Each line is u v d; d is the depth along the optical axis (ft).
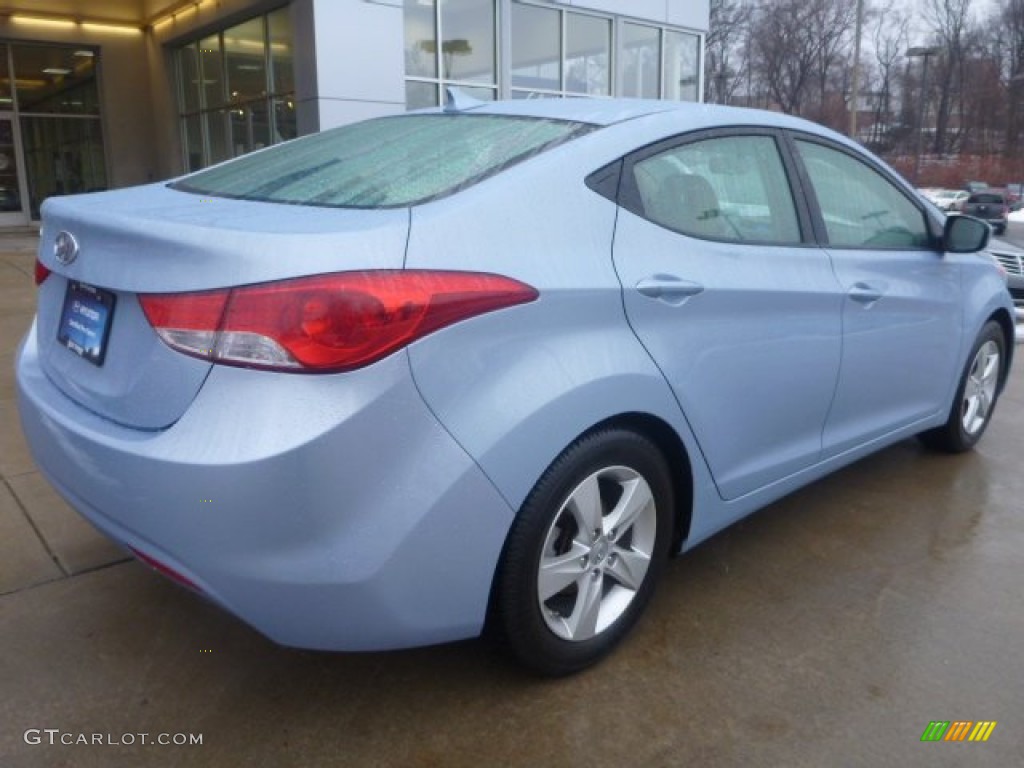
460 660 8.81
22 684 8.30
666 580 10.48
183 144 52.95
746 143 10.14
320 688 8.35
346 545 6.53
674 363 8.54
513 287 7.23
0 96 51.88
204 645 8.98
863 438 11.80
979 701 8.31
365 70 38.24
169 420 6.82
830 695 8.36
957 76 224.12
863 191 11.83
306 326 6.33
